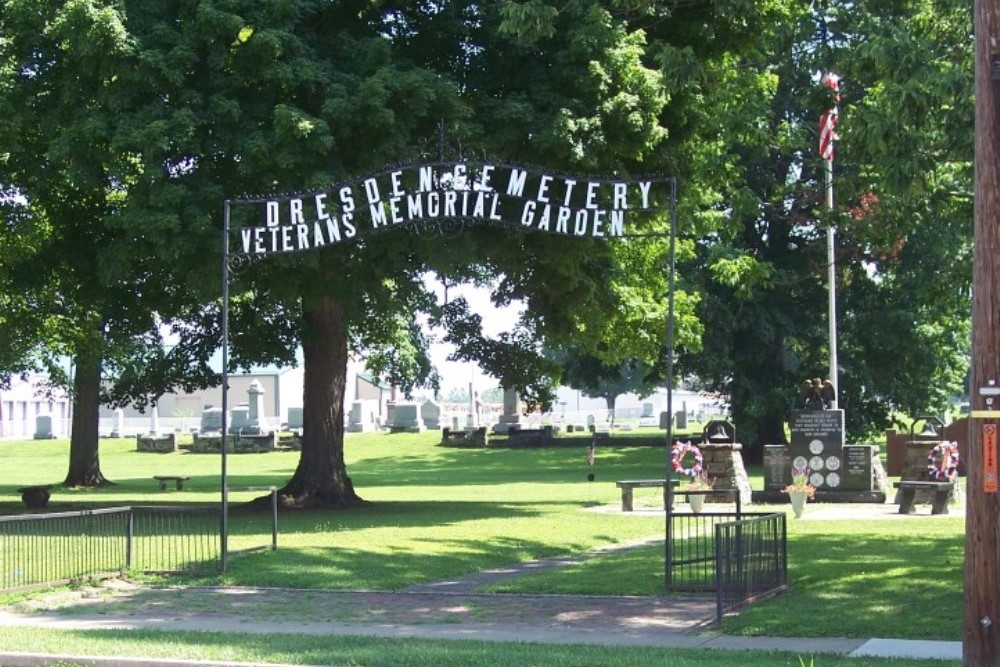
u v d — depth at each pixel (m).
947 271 24.91
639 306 30.94
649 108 23.52
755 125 22.75
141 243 23.78
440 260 23.30
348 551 19.62
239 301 29.28
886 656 11.41
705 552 17.23
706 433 32.06
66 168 24.05
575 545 21.67
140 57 22.48
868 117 17.08
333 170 22.61
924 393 50.53
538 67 24.39
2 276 27.25
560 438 66.62
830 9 20.80
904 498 27.61
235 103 22.69
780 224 48.34
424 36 25.47
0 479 47.00
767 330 47.38
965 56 18.36
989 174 10.13
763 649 11.88
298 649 11.66
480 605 15.34
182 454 68.19
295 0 23.38
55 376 40.25
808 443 30.97
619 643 12.40
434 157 22.39
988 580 9.98
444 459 60.34
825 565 17.81
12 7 23.86
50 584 16.44
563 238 24.36
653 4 22.06
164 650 11.61
